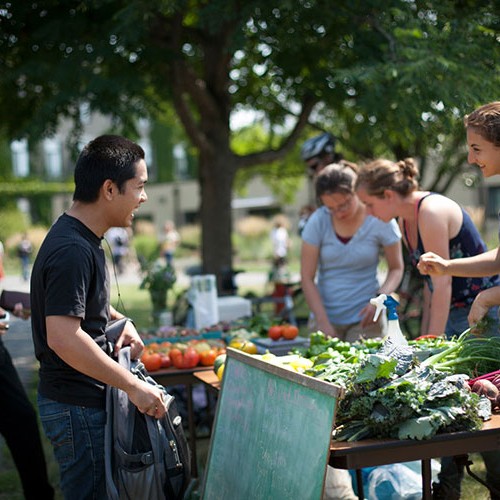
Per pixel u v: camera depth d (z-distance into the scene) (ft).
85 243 8.21
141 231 111.14
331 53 24.71
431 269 9.64
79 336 7.98
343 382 7.75
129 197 8.45
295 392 7.66
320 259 14.75
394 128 19.77
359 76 17.67
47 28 23.27
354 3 19.89
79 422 8.36
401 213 11.57
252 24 21.93
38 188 119.96
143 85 23.32
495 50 17.03
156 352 13.23
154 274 20.31
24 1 23.85
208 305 17.39
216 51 27.63
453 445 7.39
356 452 7.04
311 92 26.04
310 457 7.13
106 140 8.51
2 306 12.57
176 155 131.44
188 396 13.12
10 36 24.76
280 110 32.19
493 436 7.51
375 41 21.11
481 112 8.89
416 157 25.82
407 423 7.18
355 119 27.30
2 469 15.75
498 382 8.25
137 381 8.20
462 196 72.90
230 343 13.12
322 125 32.35
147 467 8.29
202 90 27.22
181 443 8.66
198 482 12.63
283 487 7.52
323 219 14.57
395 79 17.72
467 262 9.49
